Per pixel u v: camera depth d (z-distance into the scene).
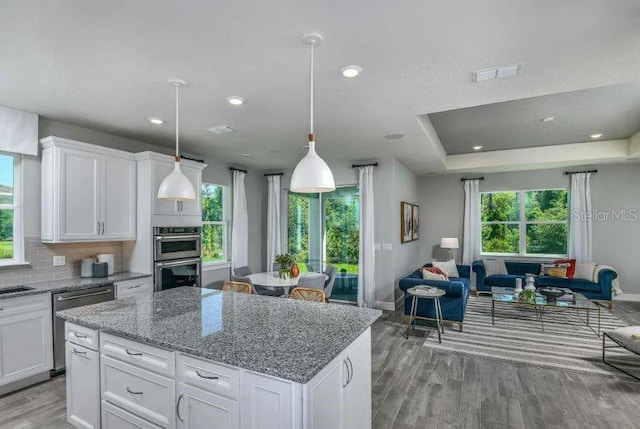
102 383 2.01
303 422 1.33
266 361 1.44
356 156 5.44
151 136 4.11
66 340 2.24
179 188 2.60
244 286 3.35
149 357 1.78
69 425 2.40
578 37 1.95
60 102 2.97
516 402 2.68
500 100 2.96
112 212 3.71
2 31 1.88
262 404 1.42
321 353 1.53
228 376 1.51
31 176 3.32
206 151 4.95
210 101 2.98
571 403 2.66
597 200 6.35
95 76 2.47
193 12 1.72
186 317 2.11
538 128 4.83
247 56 2.19
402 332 4.39
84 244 3.76
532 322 4.81
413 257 7.14
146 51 2.12
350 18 1.78
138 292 3.73
